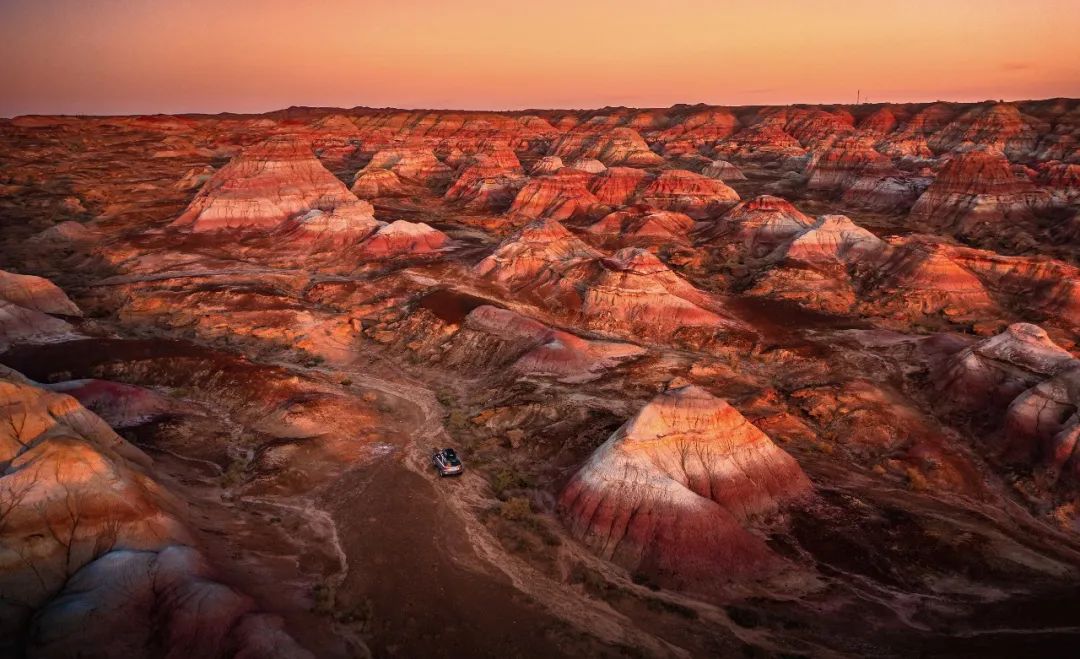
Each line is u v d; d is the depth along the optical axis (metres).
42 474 23.47
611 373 49.47
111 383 40.16
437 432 41.72
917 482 36.41
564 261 72.56
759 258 89.12
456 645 22.73
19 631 20.38
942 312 66.69
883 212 117.19
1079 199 104.69
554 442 38.78
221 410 42.03
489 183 132.00
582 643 22.92
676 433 31.77
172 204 114.62
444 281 72.25
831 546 29.16
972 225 99.50
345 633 22.77
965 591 26.94
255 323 59.97
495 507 32.53
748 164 191.25
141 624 20.47
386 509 32.09
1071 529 33.53
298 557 27.42
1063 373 40.47
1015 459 38.78
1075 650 21.97
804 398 45.69
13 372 32.78
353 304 67.62
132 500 24.36
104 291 68.69
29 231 96.19
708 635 23.72
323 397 43.03
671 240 97.56
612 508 29.39
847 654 22.80
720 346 57.00
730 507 30.38
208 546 25.53
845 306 68.75
